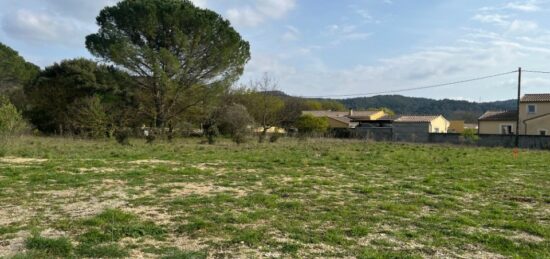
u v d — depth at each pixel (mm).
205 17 30891
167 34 30781
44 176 10219
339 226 6270
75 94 36125
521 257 5051
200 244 5293
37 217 6445
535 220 6973
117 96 35031
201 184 9891
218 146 23797
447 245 5465
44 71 40406
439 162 16531
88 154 16547
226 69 33312
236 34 32281
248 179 10758
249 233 5703
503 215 7246
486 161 17484
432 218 6871
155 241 5379
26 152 16250
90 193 8477
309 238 5602
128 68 30859
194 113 35656
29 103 39469
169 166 13117
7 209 7008
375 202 8148
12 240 5266
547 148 32625
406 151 23016
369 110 68562
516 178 12219
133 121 33344
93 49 30875
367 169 13609
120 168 12312
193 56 31562
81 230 5738
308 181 10562
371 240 5617
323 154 18781
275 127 46781
